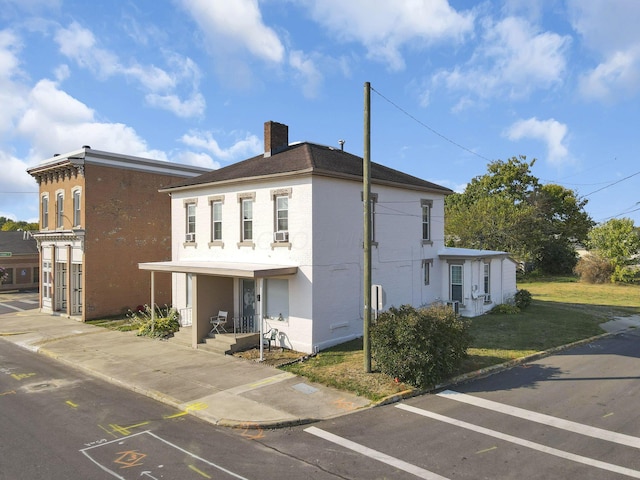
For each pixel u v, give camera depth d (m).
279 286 16.81
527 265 51.12
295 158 17.88
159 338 18.48
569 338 17.19
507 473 7.16
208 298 17.25
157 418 9.91
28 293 39.56
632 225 41.06
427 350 11.36
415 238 20.83
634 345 16.64
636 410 9.91
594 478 6.96
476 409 10.12
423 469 7.34
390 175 20.30
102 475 7.16
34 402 11.01
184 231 21.06
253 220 17.78
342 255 16.89
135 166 25.33
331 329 16.31
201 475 7.18
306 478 7.07
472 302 21.83
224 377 12.80
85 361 14.95
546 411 9.93
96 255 23.78
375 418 9.69
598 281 41.31
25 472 7.24
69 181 24.98
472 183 56.69
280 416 9.74
